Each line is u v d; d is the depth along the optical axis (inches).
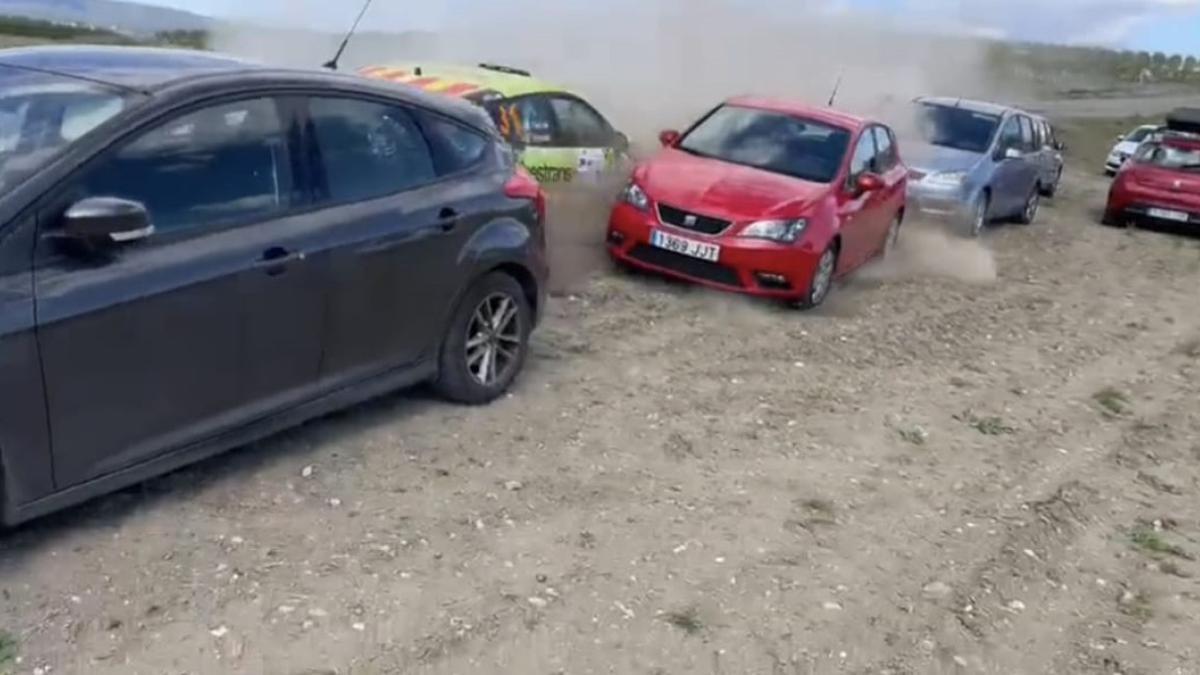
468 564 171.9
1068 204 804.6
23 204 148.6
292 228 184.5
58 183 152.8
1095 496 234.1
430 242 212.5
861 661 160.1
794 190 361.7
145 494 180.2
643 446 227.5
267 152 183.5
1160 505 234.5
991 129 602.5
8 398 146.4
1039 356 344.2
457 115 229.5
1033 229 644.7
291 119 188.7
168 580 157.5
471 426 225.3
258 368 180.9
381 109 208.8
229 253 172.6
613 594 168.7
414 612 157.4
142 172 163.9
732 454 229.8
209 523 173.9
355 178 199.6
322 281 188.9
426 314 216.5
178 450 171.0
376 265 199.9
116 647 142.2
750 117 406.0
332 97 197.5
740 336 318.3
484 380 236.8
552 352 281.6
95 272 155.3
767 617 168.1
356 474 197.3
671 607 167.3
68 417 154.0
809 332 333.1
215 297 170.2
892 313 374.0
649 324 318.3
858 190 390.0
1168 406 308.0
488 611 159.9
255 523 175.9
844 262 387.9
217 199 174.2
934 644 167.0
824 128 398.9
